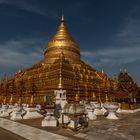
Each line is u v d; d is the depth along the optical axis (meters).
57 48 53.03
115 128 14.13
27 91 44.69
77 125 14.62
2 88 59.78
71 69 41.25
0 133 12.62
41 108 25.95
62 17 62.00
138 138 10.51
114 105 21.50
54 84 36.84
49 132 12.46
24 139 10.55
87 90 42.50
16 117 20.97
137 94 49.69
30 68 51.81
